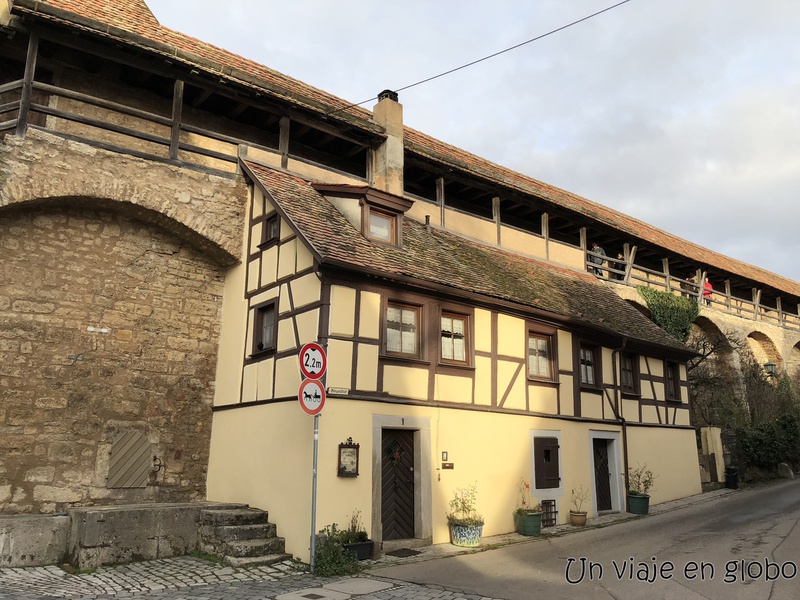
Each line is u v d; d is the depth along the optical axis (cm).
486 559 849
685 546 884
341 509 849
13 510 884
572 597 638
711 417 2009
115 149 1012
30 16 919
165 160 1065
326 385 873
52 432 934
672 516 1230
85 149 984
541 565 804
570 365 1277
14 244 941
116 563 815
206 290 1138
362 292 944
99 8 1124
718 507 1320
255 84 1130
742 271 2556
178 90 1086
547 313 1212
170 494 1036
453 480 1003
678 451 1546
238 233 1127
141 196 1024
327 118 1240
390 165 1323
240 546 818
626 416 1409
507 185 1551
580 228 1825
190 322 1109
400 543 913
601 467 1330
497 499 1062
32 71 948
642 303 1900
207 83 1107
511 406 1130
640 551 866
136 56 1034
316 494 827
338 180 1278
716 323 2216
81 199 980
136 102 1147
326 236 963
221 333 1138
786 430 2027
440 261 1168
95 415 978
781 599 601
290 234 995
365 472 889
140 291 1056
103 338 1005
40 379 935
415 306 1024
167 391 1061
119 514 831
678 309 1983
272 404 948
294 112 1217
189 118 1208
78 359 974
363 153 1416
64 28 952
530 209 1692
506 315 1161
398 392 959
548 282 1488
